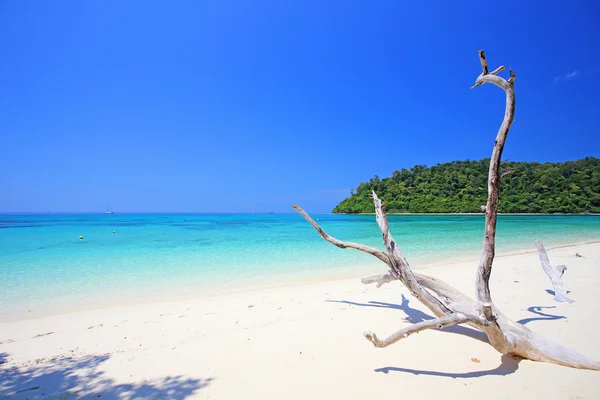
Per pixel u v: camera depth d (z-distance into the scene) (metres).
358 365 3.49
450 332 4.37
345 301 6.30
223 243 19.27
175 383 3.21
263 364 3.57
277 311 5.71
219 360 3.71
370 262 11.92
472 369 3.37
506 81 3.46
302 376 3.28
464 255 13.37
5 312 6.02
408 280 4.57
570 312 5.26
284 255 13.88
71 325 5.23
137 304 6.51
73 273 9.95
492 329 3.35
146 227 38.88
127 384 3.22
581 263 10.11
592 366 3.30
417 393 2.93
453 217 68.62
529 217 58.56
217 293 7.38
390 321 4.98
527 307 5.58
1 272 10.18
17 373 3.50
